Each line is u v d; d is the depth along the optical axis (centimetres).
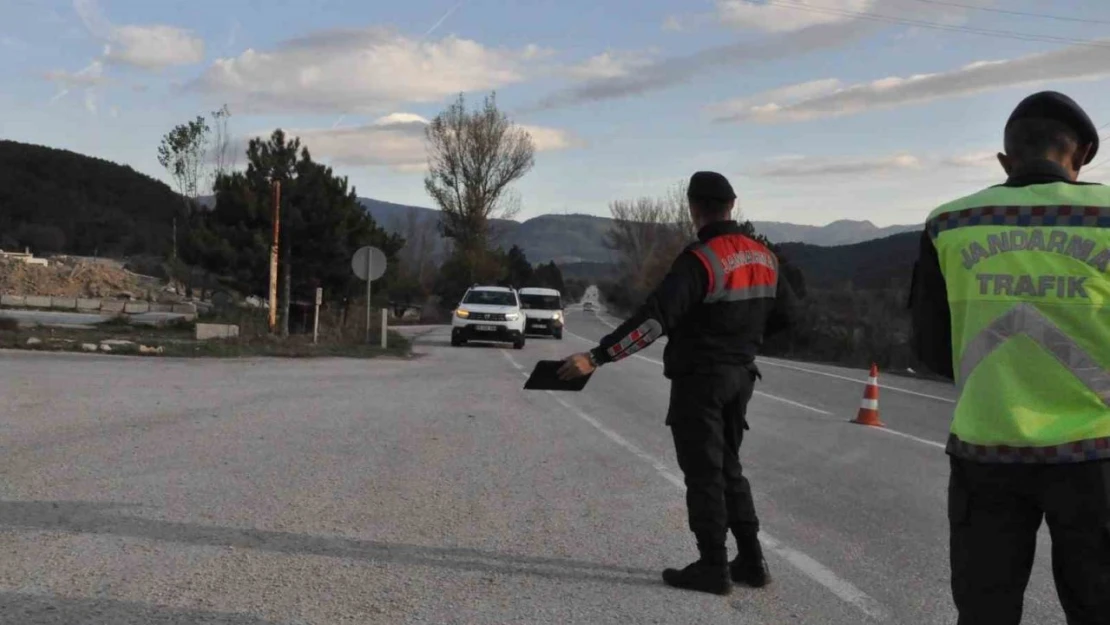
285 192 2905
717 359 501
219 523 623
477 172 6662
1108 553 287
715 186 510
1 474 740
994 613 303
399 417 1173
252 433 989
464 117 6675
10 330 2211
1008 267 300
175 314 3312
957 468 311
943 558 613
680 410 511
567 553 592
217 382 1480
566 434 1095
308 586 507
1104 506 284
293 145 2984
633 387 1739
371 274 2667
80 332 2408
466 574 541
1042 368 294
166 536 587
